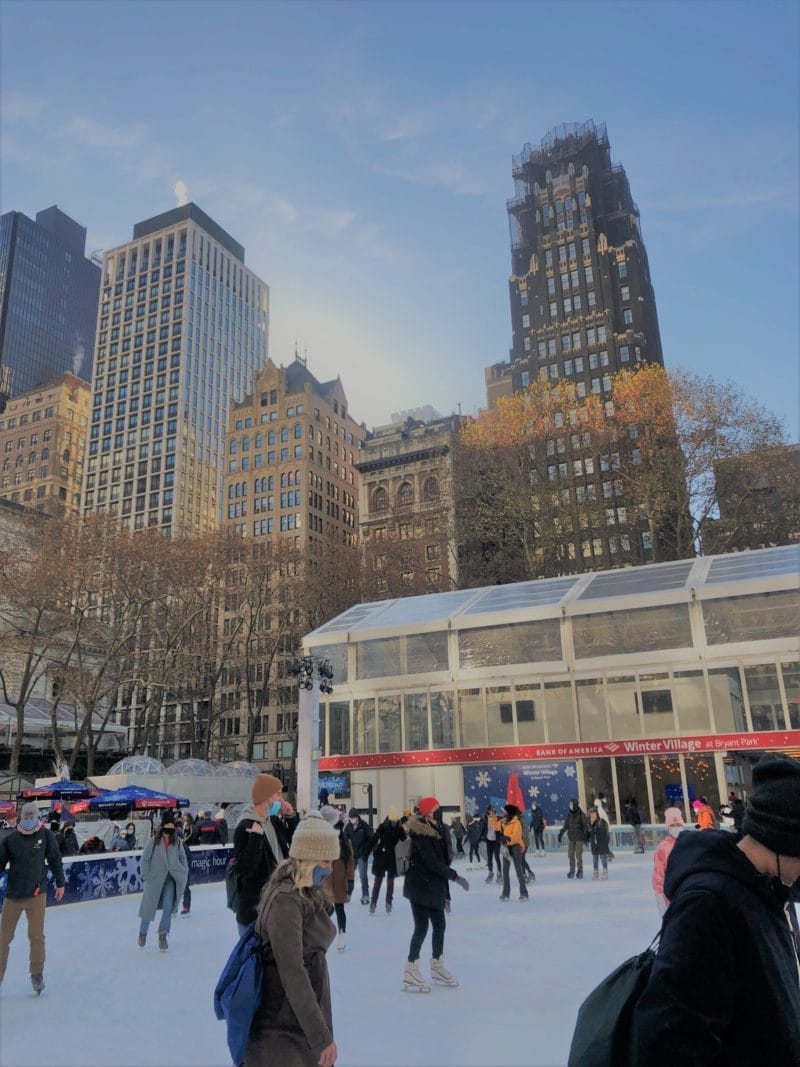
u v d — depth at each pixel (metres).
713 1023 1.80
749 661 29.52
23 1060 5.94
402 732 34.72
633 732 30.61
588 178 106.00
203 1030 6.71
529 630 33.84
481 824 22.83
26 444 155.12
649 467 53.53
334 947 10.41
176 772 39.81
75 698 46.62
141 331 150.75
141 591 48.81
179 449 138.75
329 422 118.44
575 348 97.62
